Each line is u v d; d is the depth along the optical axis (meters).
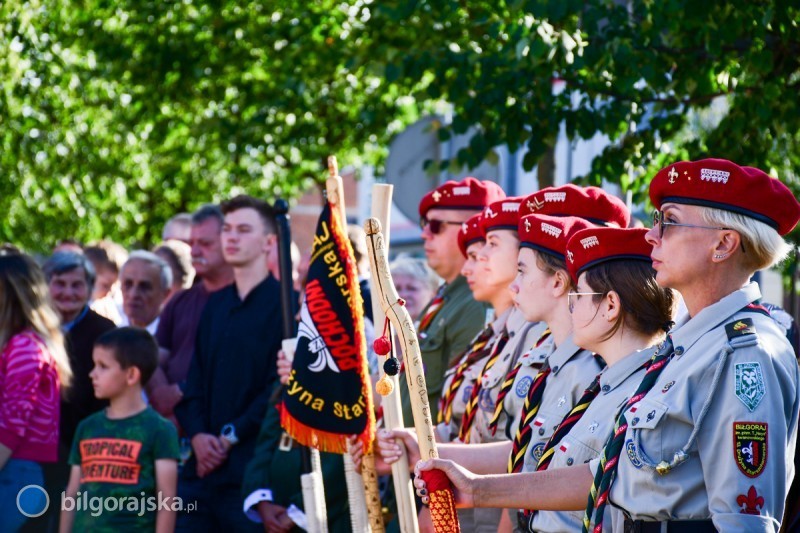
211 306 16.88
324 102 31.25
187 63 32.22
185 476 16.55
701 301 7.82
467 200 13.82
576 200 10.38
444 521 8.80
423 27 23.64
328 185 11.53
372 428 11.23
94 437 15.09
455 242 13.88
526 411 9.91
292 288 13.72
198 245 18.69
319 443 11.19
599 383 9.15
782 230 7.75
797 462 8.27
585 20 16.66
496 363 11.36
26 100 34.09
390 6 21.36
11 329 15.41
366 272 16.70
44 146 36.00
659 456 7.56
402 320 9.63
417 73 19.58
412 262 18.52
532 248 9.96
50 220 38.47
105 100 35.81
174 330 19.12
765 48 15.91
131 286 19.95
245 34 31.66
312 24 29.31
